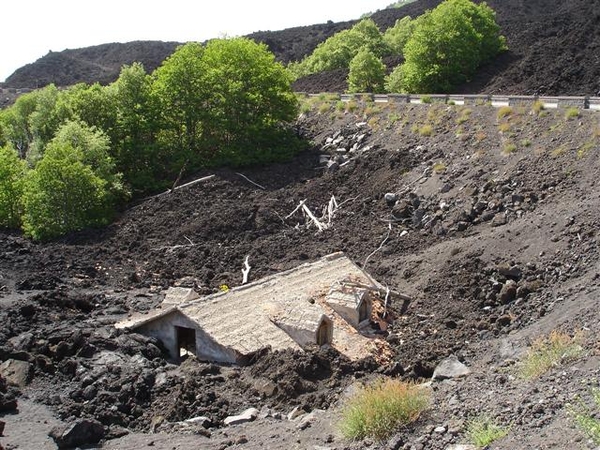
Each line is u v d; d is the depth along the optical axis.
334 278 22.72
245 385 16.98
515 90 44.59
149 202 36.41
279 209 34.12
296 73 77.56
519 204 27.02
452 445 11.16
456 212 28.62
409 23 76.50
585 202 23.89
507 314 19.75
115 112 41.00
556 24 57.00
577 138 28.86
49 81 102.25
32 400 16.17
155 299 24.00
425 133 36.12
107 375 17.17
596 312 15.90
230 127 41.53
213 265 28.77
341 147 40.44
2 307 21.80
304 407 15.98
